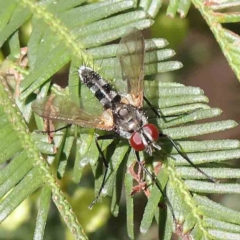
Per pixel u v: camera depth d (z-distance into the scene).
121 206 0.20
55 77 0.18
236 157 0.15
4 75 0.16
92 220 0.18
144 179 0.16
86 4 0.16
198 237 0.15
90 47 0.16
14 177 0.15
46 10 0.16
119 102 0.16
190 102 0.16
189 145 0.15
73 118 0.16
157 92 0.16
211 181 0.15
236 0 0.16
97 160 0.16
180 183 0.15
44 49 0.16
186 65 0.22
